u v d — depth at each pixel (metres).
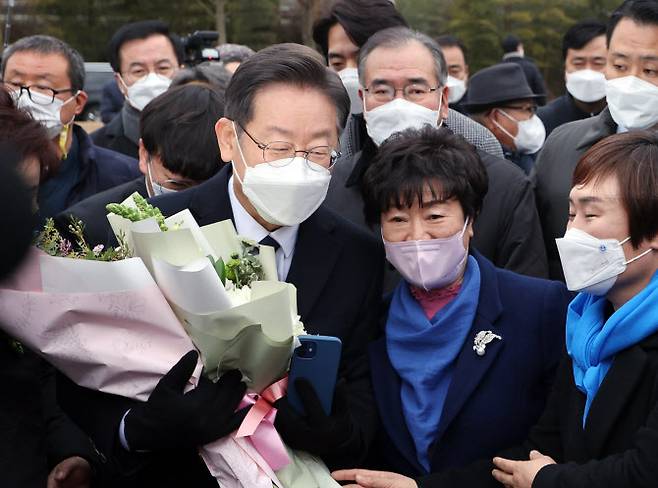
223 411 2.10
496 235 3.41
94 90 10.45
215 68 4.40
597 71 5.63
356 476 2.45
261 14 19.95
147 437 2.06
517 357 2.54
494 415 2.51
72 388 2.28
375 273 2.60
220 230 2.34
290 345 2.13
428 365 2.54
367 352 2.67
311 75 2.34
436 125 3.53
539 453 2.41
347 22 4.18
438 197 2.49
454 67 7.07
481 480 2.46
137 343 2.12
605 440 2.26
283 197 2.33
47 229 2.32
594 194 2.32
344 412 2.29
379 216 2.61
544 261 3.43
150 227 2.11
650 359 2.23
